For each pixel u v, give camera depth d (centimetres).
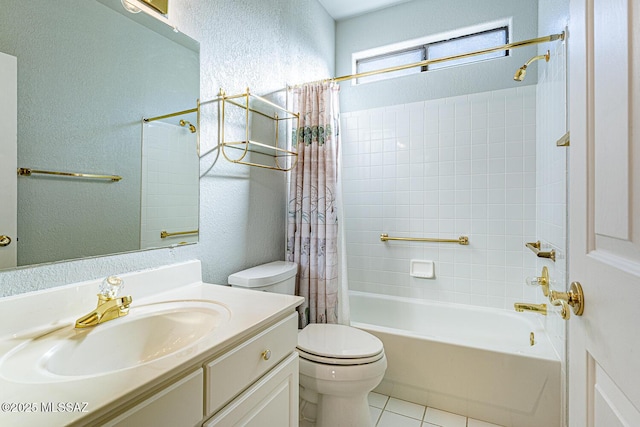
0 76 81
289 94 203
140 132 115
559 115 157
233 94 159
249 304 106
